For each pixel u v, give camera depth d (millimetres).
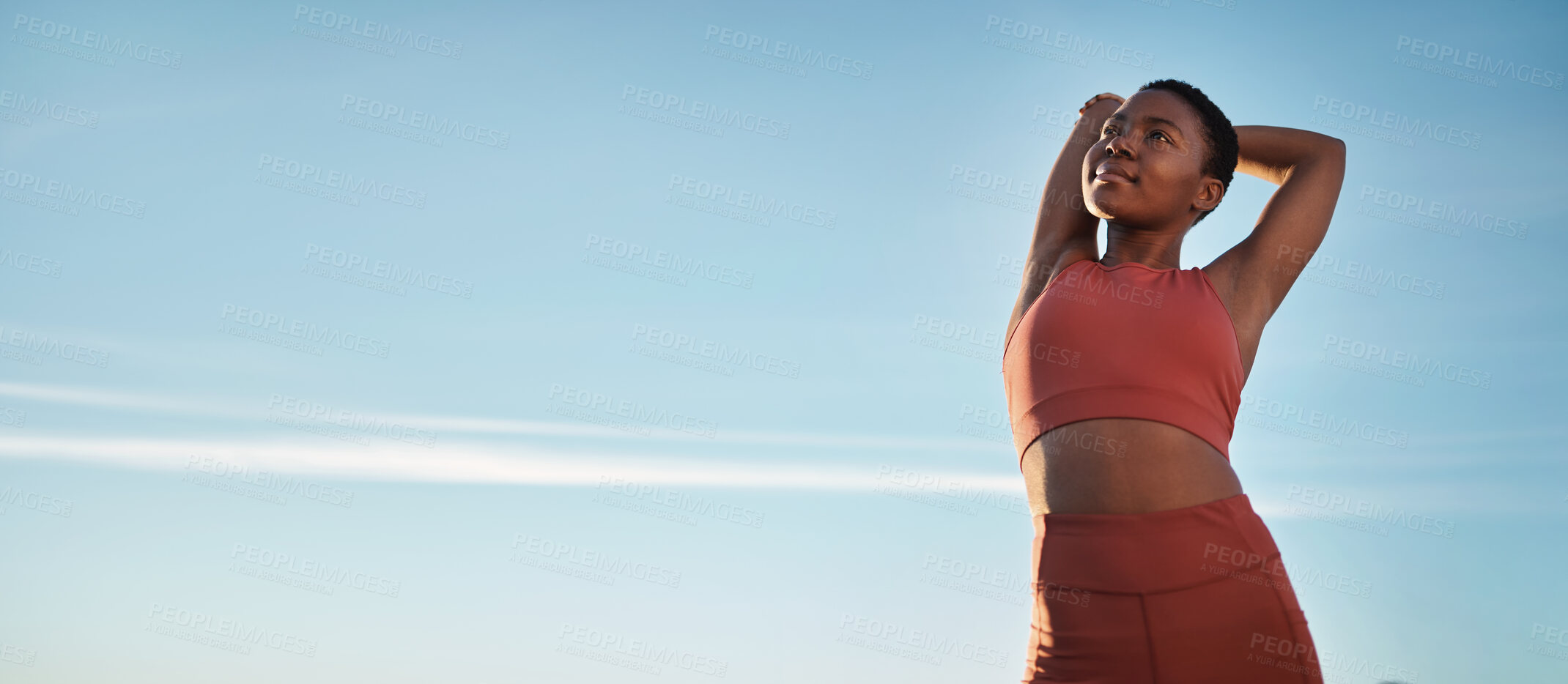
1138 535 1401
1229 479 1465
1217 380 1522
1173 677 1362
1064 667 1448
